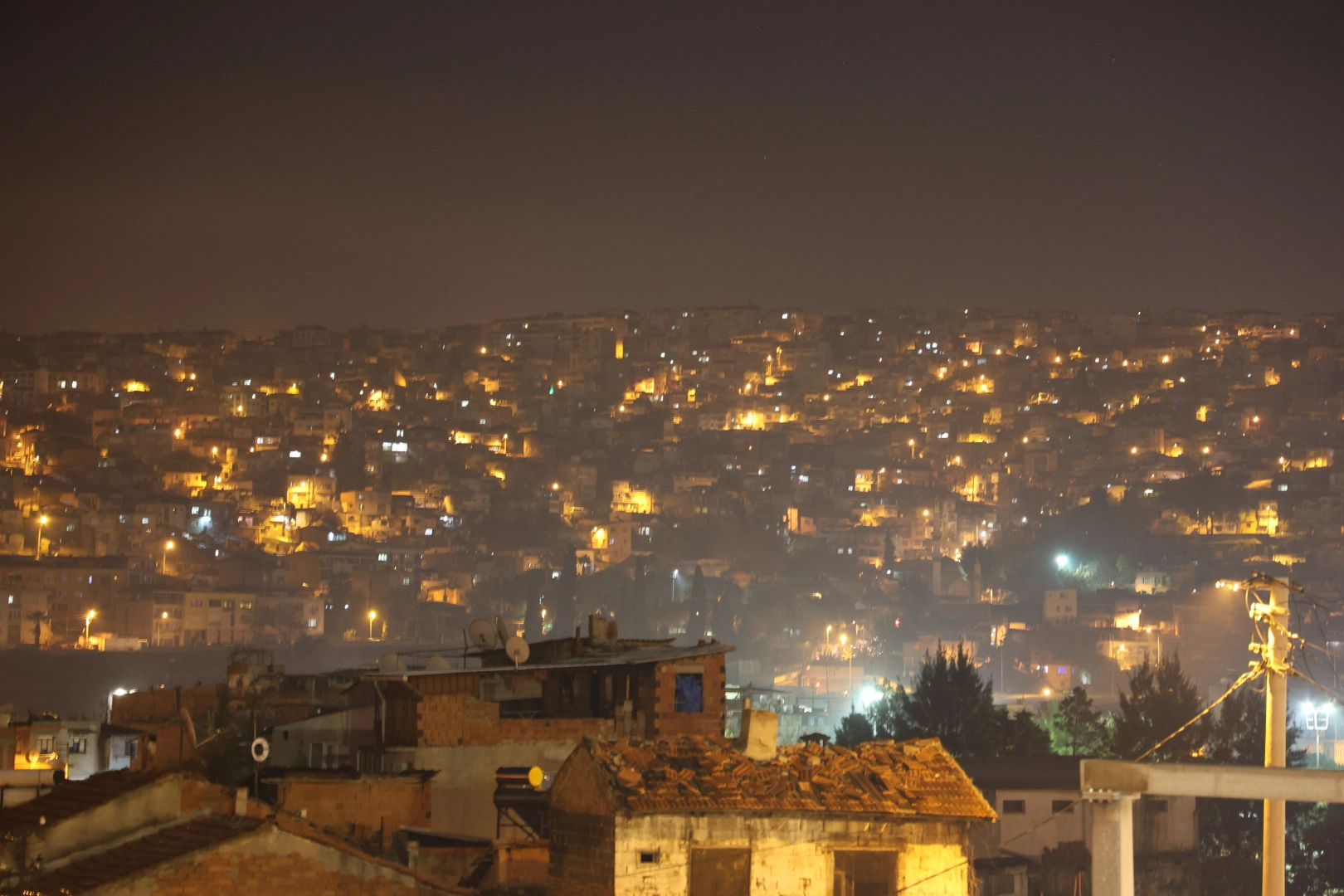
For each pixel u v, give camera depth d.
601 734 51.38
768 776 37.22
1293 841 86.38
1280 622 37.41
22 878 34.09
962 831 37.41
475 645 56.16
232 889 34.38
